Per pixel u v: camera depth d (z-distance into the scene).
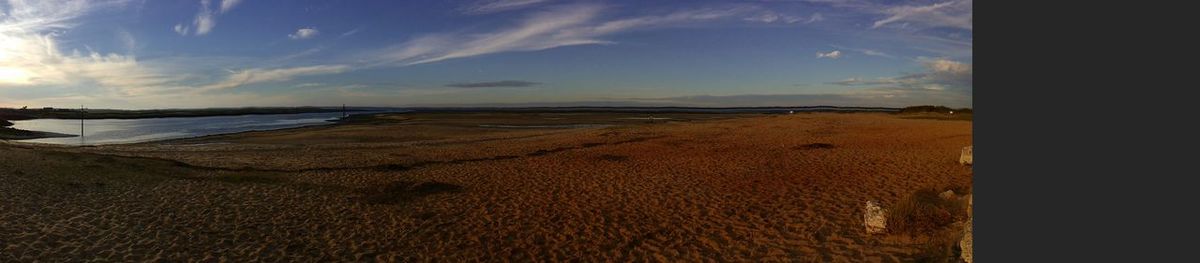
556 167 15.06
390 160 17.44
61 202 10.15
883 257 6.51
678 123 39.31
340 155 19.39
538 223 9.05
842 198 9.91
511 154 18.70
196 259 7.32
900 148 16.70
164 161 16.14
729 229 8.35
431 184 12.46
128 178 12.88
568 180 12.89
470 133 34.50
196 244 7.96
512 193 11.48
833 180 11.77
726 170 13.83
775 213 9.12
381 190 11.88
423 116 71.38
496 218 9.42
